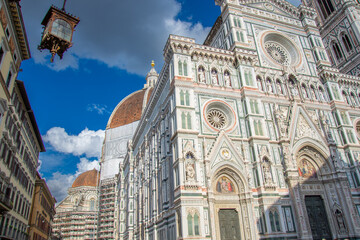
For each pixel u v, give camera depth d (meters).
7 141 33.56
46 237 78.19
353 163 44.91
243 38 48.38
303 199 39.69
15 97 36.78
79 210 119.19
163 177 43.50
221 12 53.25
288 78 48.94
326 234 39.28
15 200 39.91
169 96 43.50
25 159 45.44
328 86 51.16
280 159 41.44
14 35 29.95
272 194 37.41
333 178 42.75
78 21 16.59
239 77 45.03
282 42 54.59
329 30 73.75
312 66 53.22
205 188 35.72
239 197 37.62
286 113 45.84
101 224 104.06
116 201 98.50
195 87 41.81
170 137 40.56
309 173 43.22
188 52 43.06
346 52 68.56
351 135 47.72
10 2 26.66
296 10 58.44
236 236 35.56
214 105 42.22
